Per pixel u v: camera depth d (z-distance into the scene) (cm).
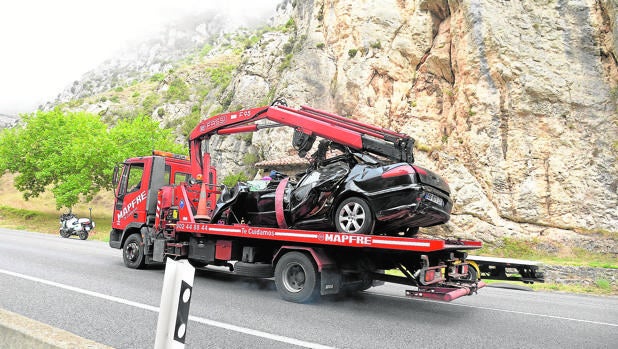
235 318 580
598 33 2620
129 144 3619
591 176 2459
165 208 1022
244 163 4334
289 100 3719
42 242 1788
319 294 707
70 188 3444
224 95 5659
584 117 2545
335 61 3706
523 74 2648
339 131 811
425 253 634
